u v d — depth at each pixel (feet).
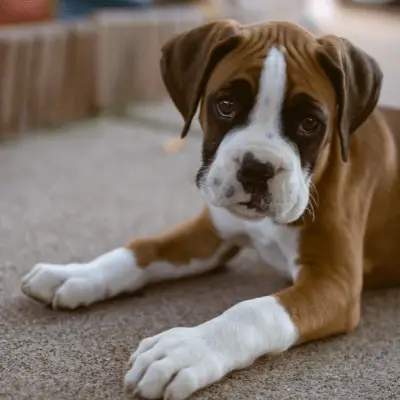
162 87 5.38
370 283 2.79
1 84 4.24
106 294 2.59
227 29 2.43
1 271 2.77
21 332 2.42
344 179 2.54
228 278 2.80
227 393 2.19
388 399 2.21
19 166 3.81
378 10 9.17
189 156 4.11
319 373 2.30
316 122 2.31
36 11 4.68
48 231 3.10
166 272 2.72
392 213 2.69
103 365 2.28
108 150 4.17
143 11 5.30
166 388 2.11
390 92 5.13
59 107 4.70
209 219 2.75
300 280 2.43
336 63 2.35
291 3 6.89
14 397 2.15
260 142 2.27
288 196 2.28
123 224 3.19
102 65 4.90
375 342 2.46
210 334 2.21
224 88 2.32
